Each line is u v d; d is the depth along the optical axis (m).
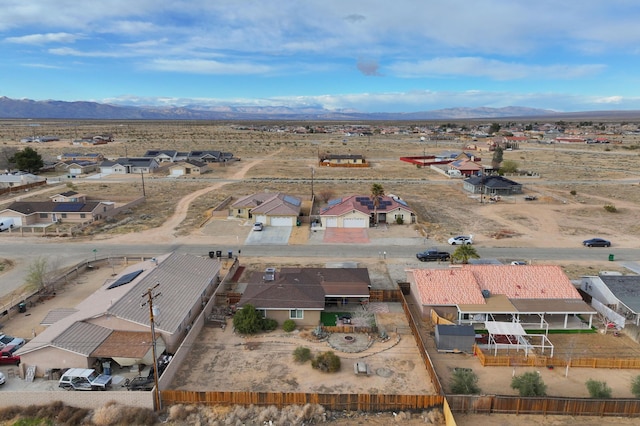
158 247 61.12
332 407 29.02
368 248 60.94
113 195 96.81
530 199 92.38
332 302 44.31
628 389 30.83
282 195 82.44
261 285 42.41
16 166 127.00
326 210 73.19
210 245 62.12
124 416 27.66
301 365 33.81
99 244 62.19
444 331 36.16
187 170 128.62
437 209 84.94
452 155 161.75
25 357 31.61
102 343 32.97
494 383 31.69
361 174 130.25
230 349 35.91
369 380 32.03
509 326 36.75
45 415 27.92
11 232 67.12
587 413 28.25
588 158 163.50
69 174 126.44
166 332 34.19
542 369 33.47
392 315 42.00
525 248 61.22
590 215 80.12
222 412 28.55
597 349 36.22
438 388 29.61
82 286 47.50
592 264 54.78
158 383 29.59
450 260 55.88
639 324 38.66
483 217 78.56
